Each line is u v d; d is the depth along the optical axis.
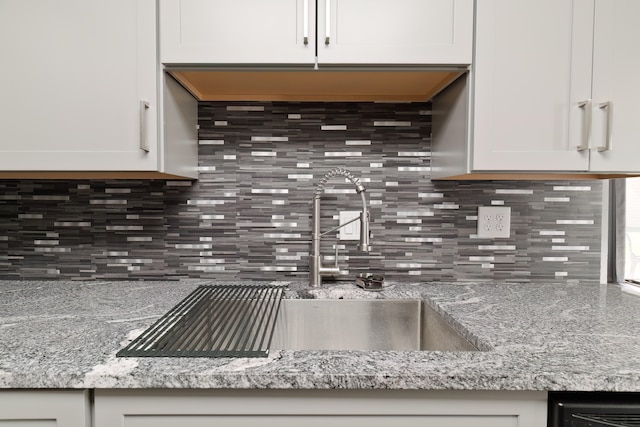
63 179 1.35
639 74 1.02
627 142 1.03
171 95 1.10
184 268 1.36
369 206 1.36
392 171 1.36
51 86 1.02
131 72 1.02
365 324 1.23
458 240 1.37
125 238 1.36
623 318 0.96
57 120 1.02
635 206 1.41
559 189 1.36
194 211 1.36
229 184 1.35
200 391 0.69
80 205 1.35
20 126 1.02
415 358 0.72
